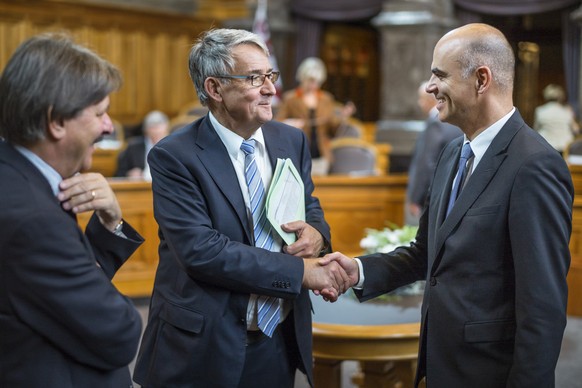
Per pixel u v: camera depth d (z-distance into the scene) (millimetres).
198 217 2090
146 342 2250
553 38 15195
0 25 9922
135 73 11484
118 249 1745
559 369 4145
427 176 5273
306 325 2262
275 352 2254
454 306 1965
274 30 12148
